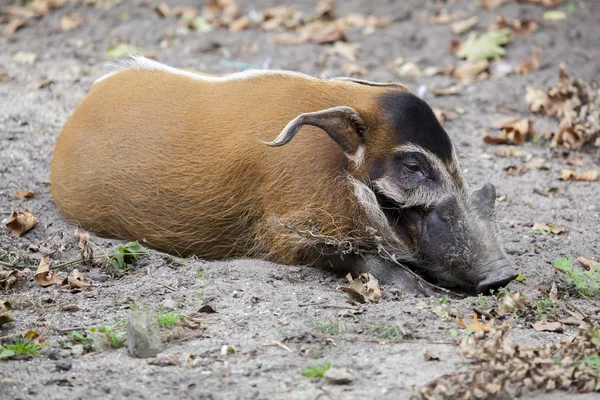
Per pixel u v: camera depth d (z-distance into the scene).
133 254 11.53
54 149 13.75
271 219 11.38
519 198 14.28
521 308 9.71
